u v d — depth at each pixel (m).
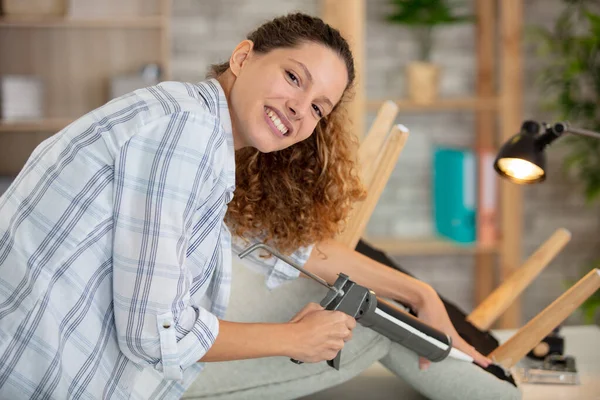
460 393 1.72
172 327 1.28
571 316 3.77
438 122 3.76
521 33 3.51
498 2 3.66
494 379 1.72
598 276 1.75
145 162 1.26
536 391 1.83
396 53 3.68
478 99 3.43
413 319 1.65
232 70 1.42
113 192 1.27
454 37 3.70
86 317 1.30
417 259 3.83
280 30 1.40
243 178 1.65
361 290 1.55
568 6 3.71
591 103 3.46
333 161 1.65
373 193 1.84
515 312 3.51
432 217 3.81
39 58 3.57
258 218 1.67
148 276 1.25
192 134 1.27
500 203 3.57
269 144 1.40
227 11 3.61
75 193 1.27
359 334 1.72
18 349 1.28
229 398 1.72
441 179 3.64
